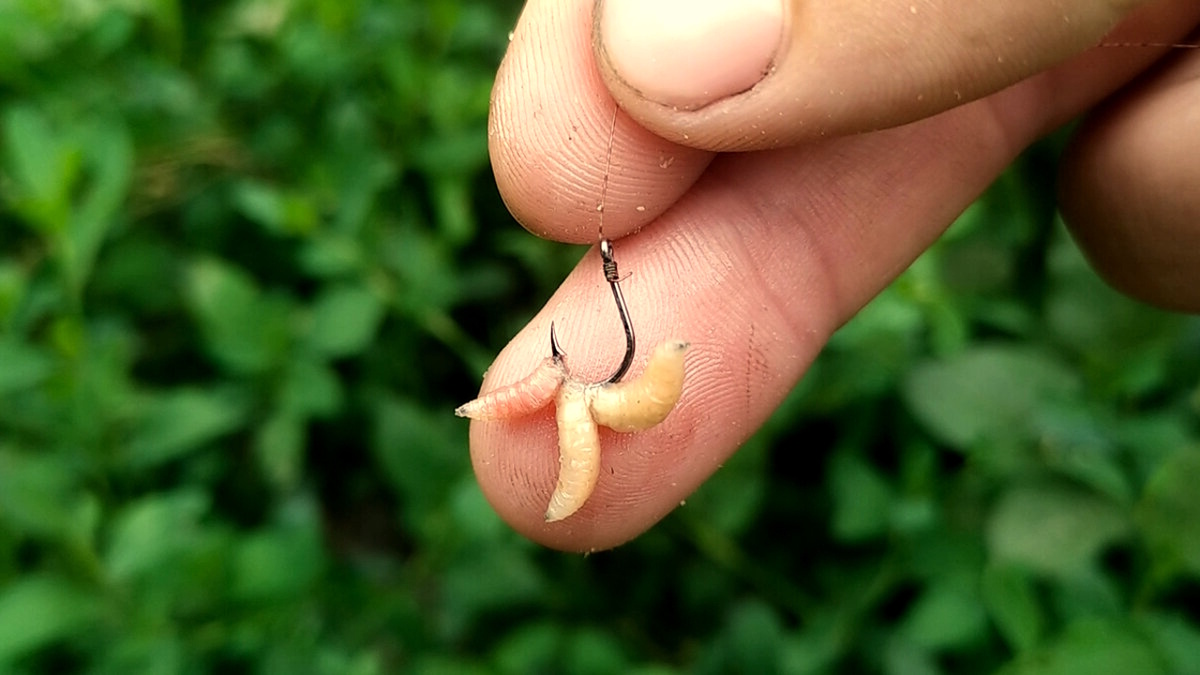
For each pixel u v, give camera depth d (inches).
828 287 3.4
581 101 3.0
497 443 3.2
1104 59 3.5
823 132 2.7
